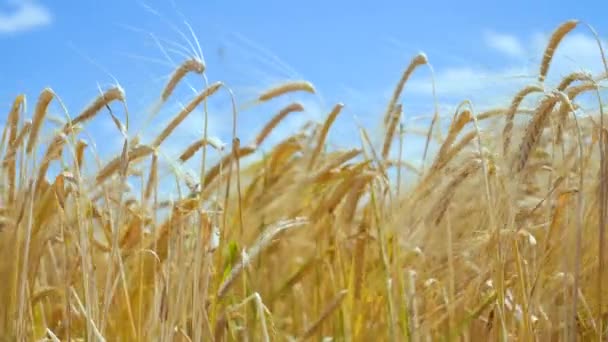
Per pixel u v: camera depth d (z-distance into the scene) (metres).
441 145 1.77
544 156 1.85
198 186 1.72
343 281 1.83
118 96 1.72
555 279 1.77
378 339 1.77
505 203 1.77
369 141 1.81
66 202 1.77
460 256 1.79
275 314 1.86
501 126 1.81
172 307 1.67
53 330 1.85
